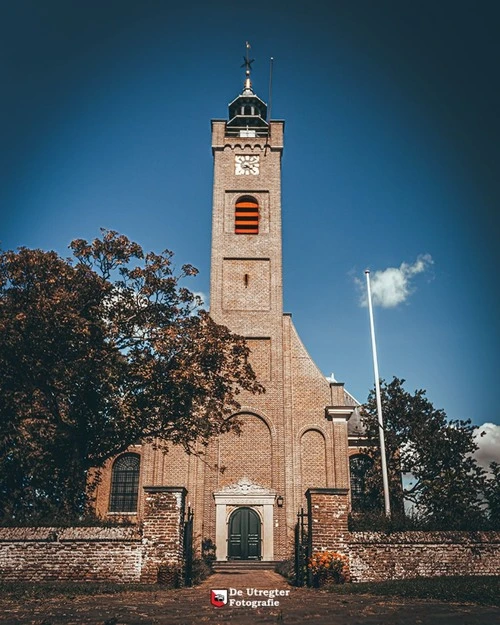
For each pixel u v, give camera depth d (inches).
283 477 1254.3
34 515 732.7
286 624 389.1
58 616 418.6
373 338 1133.1
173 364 895.1
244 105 1627.7
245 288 1401.3
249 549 1210.0
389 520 684.1
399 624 387.5
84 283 861.2
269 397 1314.0
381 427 1071.6
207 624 387.9
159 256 932.0
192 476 1252.5
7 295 848.3
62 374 819.4
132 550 623.5
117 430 867.4
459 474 1058.7
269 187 1483.8
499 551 652.1
